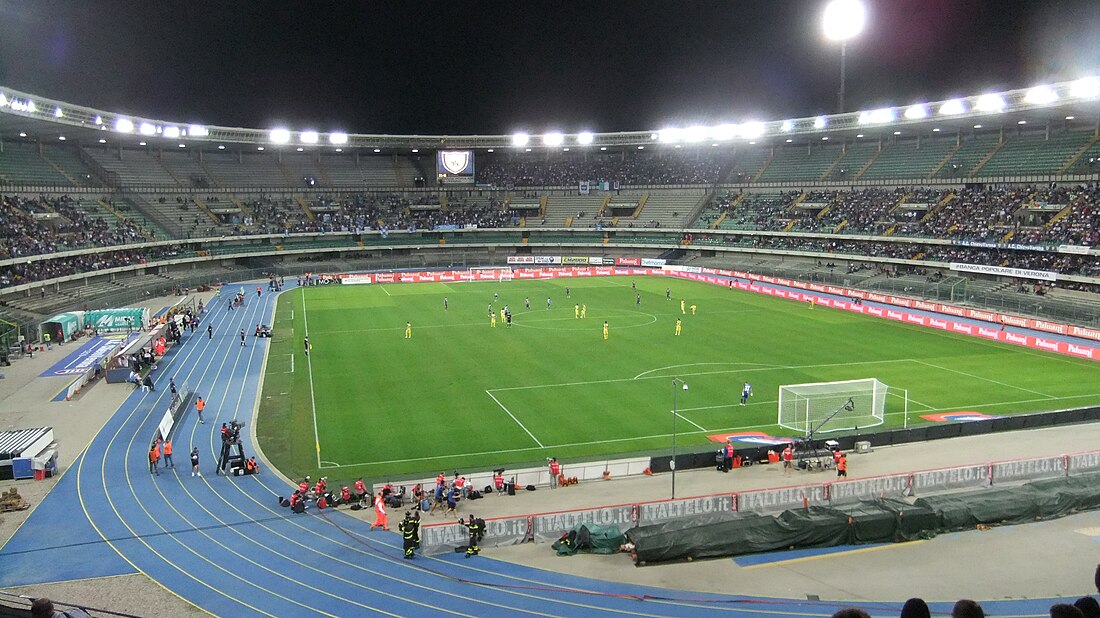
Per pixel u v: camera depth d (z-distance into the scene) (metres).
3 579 23.12
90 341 60.84
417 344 59.97
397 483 29.97
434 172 131.50
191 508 28.91
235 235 105.12
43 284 71.38
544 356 55.31
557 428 38.81
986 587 21.81
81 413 41.78
